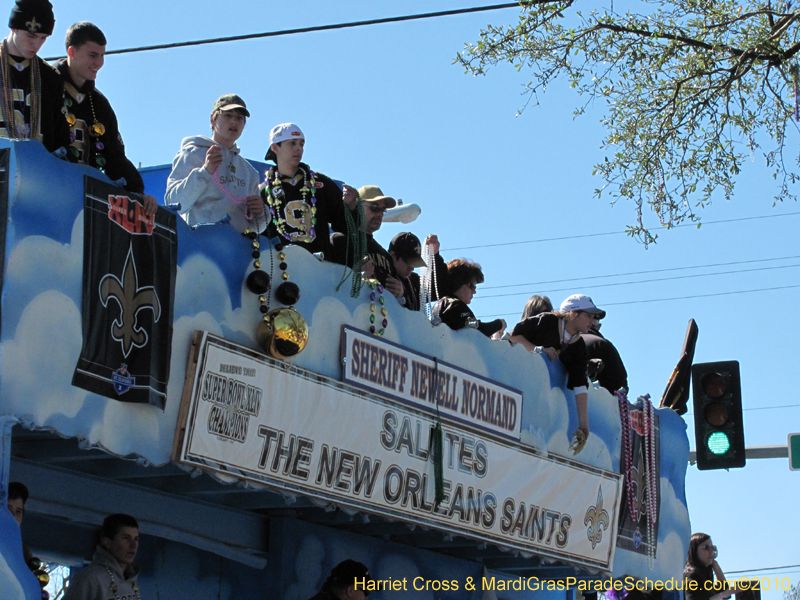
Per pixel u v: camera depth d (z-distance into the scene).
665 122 17.17
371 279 11.11
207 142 10.51
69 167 8.14
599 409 14.48
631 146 17.23
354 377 10.62
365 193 12.34
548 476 13.25
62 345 7.90
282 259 9.99
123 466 9.76
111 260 8.38
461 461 11.87
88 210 8.23
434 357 11.71
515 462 12.70
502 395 12.64
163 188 13.91
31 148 7.86
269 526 11.98
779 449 19.03
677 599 15.96
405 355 11.30
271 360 9.69
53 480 9.42
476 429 12.16
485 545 13.34
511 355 12.96
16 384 7.56
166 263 8.90
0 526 7.29
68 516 9.53
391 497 10.91
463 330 12.27
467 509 11.88
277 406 9.71
